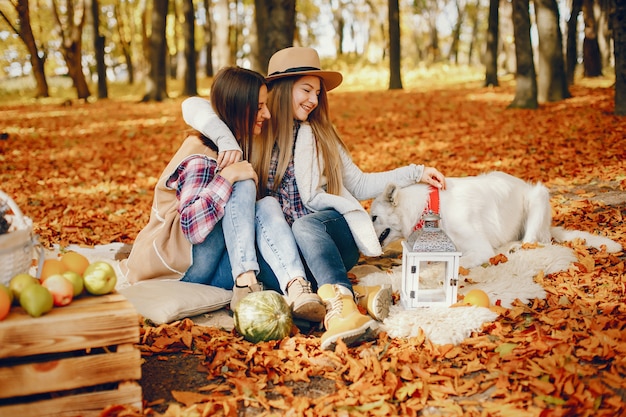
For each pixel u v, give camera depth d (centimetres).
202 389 260
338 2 4897
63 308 230
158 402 249
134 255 366
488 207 445
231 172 336
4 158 1075
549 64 1541
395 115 1558
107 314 225
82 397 224
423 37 5356
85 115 1845
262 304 304
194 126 357
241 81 355
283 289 330
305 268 371
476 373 272
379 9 4659
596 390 241
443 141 1122
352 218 364
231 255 334
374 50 4316
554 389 245
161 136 1354
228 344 300
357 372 268
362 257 471
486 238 432
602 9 2672
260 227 342
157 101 2234
